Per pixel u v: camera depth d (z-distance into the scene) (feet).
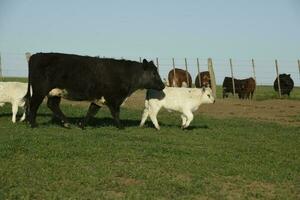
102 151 36.22
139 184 28.58
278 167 34.60
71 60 49.01
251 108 82.23
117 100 51.16
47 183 27.50
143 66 51.78
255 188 29.30
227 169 32.99
